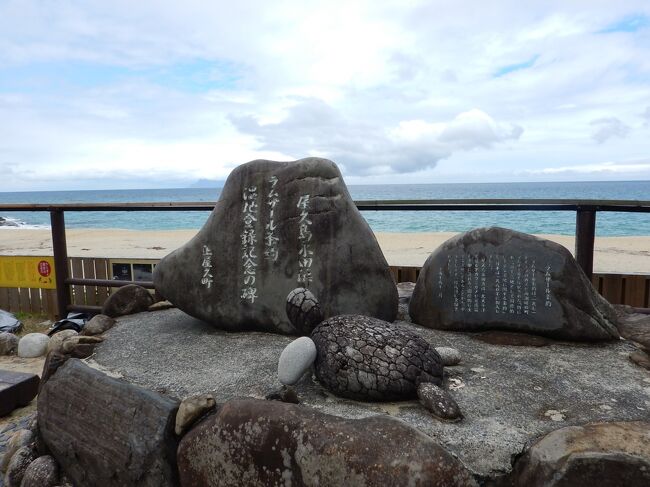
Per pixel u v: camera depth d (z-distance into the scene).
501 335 3.38
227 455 2.08
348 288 3.55
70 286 5.86
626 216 25.89
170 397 2.48
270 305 3.62
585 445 1.87
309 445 1.90
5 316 5.85
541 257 3.34
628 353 3.09
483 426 2.15
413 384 2.37
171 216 33.38
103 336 3.65
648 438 1.91
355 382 2.37
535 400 2.42
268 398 2.36
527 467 1.89
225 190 3.78
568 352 3.11
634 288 5.09
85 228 25.55
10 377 3.93
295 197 3.63
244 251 3.68
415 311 3.74
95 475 2.51
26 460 2.87
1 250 14.87
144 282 5.41
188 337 3.58
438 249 3.65
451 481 1.76
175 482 2.29
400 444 1.82
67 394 2.78
